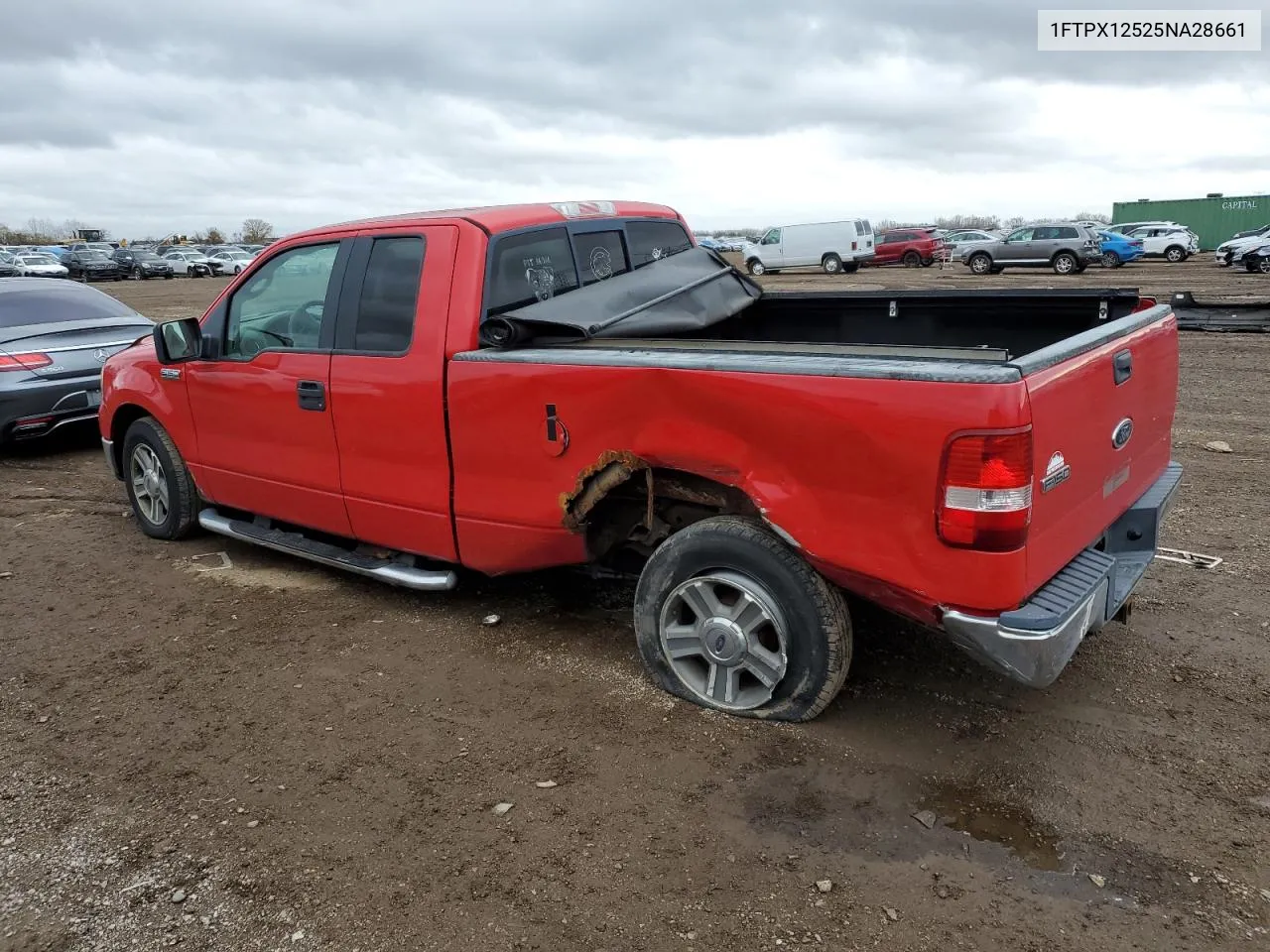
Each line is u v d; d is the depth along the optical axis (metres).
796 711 3.38
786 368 3.01
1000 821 2.87
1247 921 2.44
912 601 2.94
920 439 2.76
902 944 2.40
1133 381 3.44
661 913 2.53
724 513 3.52
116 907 2.62
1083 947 2.37
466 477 3.97
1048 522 2.87
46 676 4.06
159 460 5.61
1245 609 4.33
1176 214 51.75
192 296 32.09
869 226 35.78
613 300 4.18
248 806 3.07
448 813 3.00
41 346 8.03
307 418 4.53
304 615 4.65
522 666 4.00
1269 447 7.40
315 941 2.47
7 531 6.21
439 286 3.97
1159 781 3.05
